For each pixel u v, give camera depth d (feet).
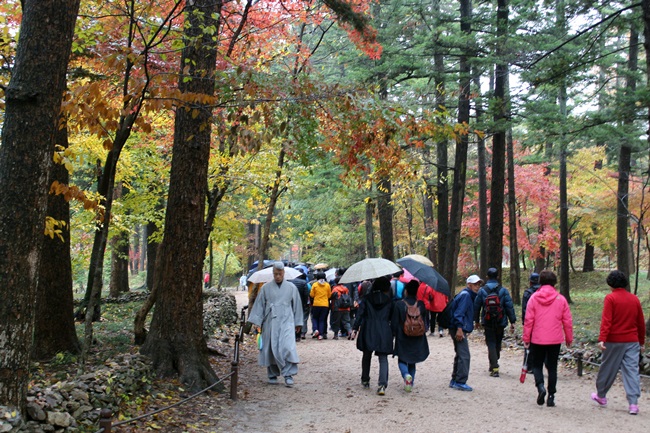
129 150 49.21
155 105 23.07
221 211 72.38
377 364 38.19
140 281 167.32
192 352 27.61
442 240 73.72
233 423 22.58
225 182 45.62
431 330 52.90
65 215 29.76
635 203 65.62
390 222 76.13
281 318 30.68
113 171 25.67
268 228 52.34
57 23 16.05
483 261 75.00
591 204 84.17
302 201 106.01
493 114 51.44
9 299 15.15
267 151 48.42
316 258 131.75
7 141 15.56
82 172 64.80
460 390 29.35
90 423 19.12
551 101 58.65
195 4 27.76
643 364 31.30
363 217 121.29
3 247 15.12
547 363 25.61
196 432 20.88
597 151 93.30
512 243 73.72
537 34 50.62
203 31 25.99
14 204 15.30
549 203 97.71
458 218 63.21
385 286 29.35
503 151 61.46
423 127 29.17
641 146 49.01
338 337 53.36
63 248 29.73
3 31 26.16
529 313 25.49
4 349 15.12
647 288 94.12
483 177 74.90
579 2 40.93
